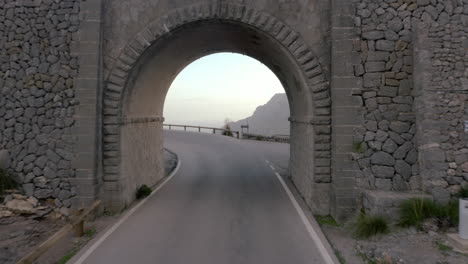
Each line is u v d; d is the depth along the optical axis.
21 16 9.43
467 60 8.37
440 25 8.56
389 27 9.07
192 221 8.95
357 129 8.98
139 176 11.79
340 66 9.05
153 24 9.52
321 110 9.34
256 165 18.41
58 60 9.36
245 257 6.73
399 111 8.95
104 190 9.62
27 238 7.78
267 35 9.70
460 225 6.80
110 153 9.58
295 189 12.65
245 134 34.03
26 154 9.27
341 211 8.87
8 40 9.41
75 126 9.24
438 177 8.10
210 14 9.46
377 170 8.88
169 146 27.38
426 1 8.95
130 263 6.48
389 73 8.99
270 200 11.07
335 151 9.02
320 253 6.88
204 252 6.98
